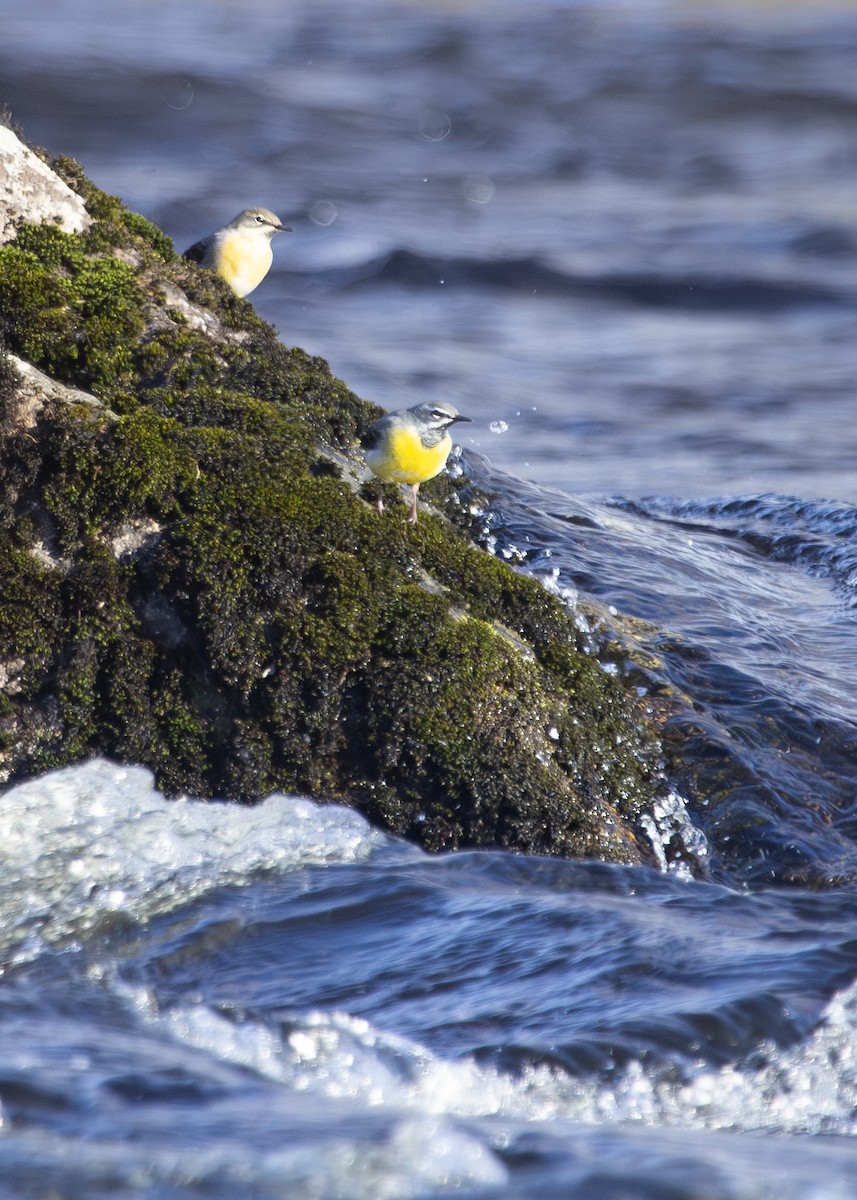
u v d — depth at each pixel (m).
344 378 28.45
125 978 8.16
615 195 53.16
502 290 38.59
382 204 49.56
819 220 45.62
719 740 11.42
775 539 17.50
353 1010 7.85
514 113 73.06
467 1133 6.35
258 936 8.66
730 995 7.93
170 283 11.82
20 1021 7.55
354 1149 6.08
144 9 116.69
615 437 25.52
